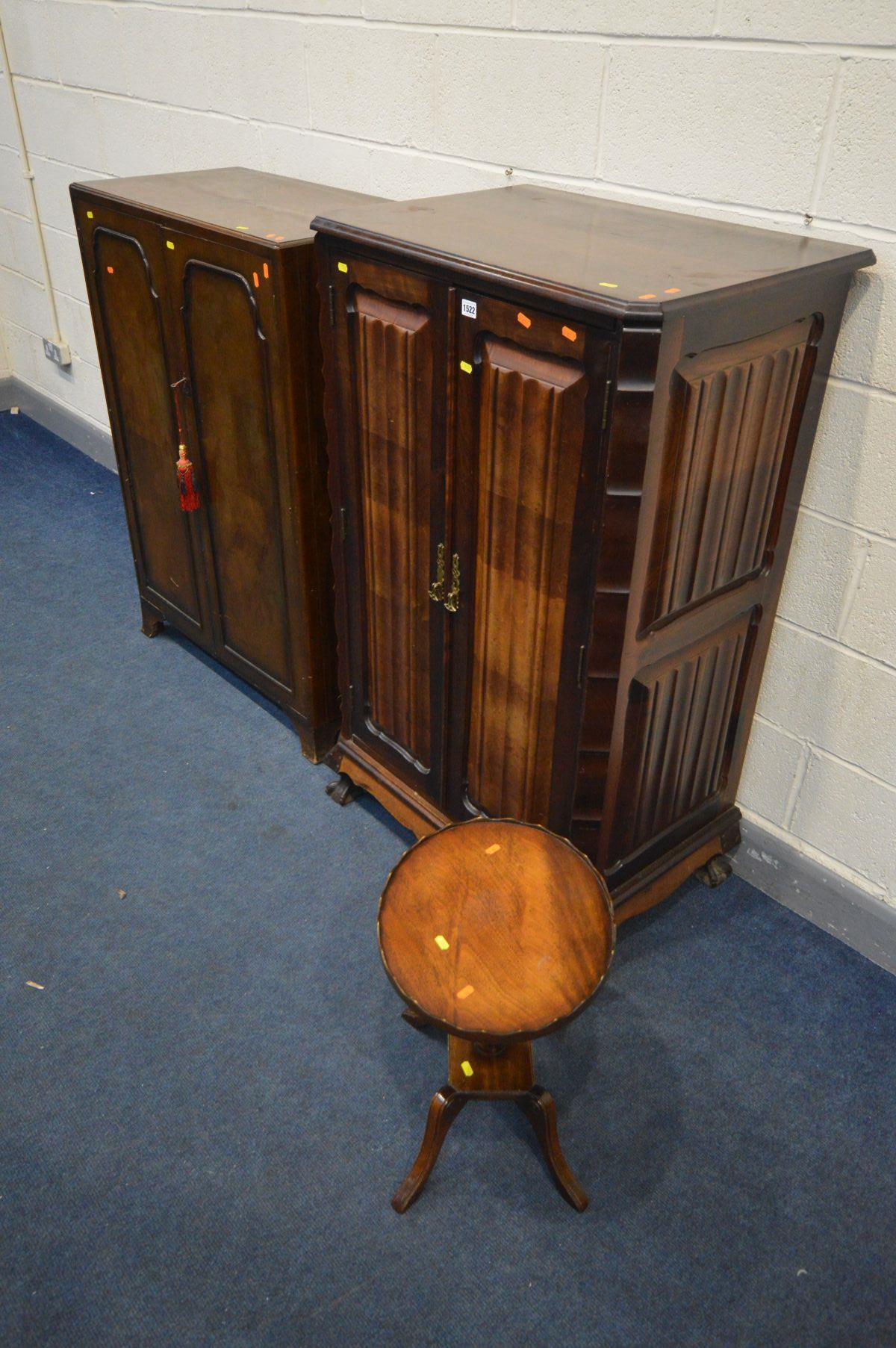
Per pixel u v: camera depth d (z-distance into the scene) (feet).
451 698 5.67
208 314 6.15
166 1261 4.44
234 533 6.96
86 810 6.88
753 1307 4.32
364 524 5.71
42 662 8.38
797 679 5.76
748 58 4.67
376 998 5.65
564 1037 5.45
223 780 7.20
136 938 5.97
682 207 5.25
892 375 4.71
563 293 3.88
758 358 4.35
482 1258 4.48
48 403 12.56
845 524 5.18
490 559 4.91
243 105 7.66
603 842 5.31
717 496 4.61
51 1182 4.73
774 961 5.94
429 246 4.46
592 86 5.34
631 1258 4.49
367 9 6.28
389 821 6.89
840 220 4.66
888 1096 5.19
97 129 9.43
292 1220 4.60
